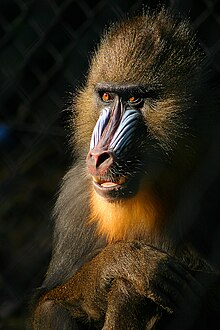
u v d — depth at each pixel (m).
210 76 18.52
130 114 17.53
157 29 18.06
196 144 17.73
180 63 17.83
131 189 17.36
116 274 17.02
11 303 27.56
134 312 16.98
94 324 17.97
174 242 17.98
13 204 29.42
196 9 25.16
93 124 18.06
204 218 18.14
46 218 28.27
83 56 26.03
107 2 25.19
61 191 19.41
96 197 17.94
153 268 16.70
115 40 17.98
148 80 17.59
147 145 17.47
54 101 27.44
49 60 28.25
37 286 21.19
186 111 17.64
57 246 19.28
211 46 24.59
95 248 18.64
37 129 28.03
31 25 28.73
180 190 17.80
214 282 17.28
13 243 28.91
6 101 28.89
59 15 27.11
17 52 28.95
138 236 17.97
